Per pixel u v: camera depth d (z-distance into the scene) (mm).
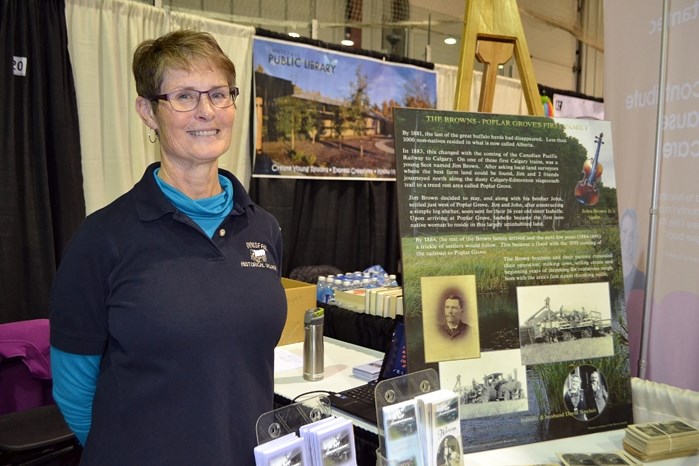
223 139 1059
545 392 1388
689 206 1766
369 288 2504
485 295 1363
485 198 1395
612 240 1503
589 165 1508
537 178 1449
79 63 2889
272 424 1009
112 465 981
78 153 2908
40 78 2756
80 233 1018
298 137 3705
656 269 1880
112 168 3018
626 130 2008
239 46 3410
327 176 3869
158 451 976
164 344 975
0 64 2645
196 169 1062
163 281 994
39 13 2750
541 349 1395
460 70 1608
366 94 3984
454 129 1391
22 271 2748
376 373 1802
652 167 1908
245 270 1079
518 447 1351
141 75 1035
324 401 1091
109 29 2945
